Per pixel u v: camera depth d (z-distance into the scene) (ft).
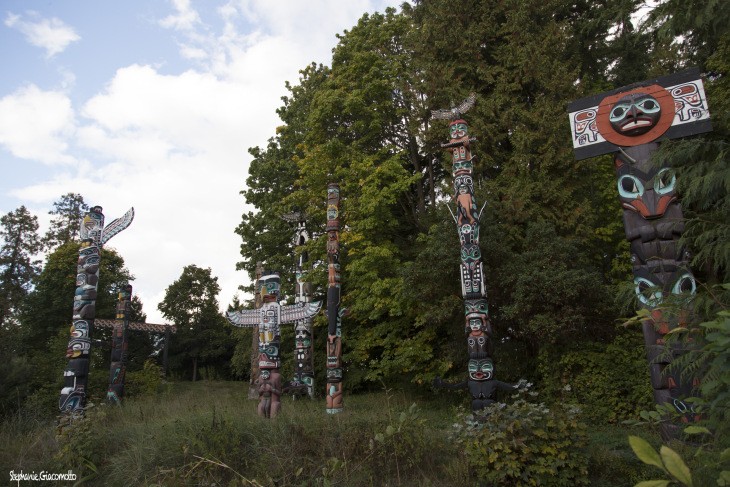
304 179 57.16
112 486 22.56
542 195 45.65
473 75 53.62
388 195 51.75
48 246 97.04
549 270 36.58
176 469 21.61
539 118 47.03
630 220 27.07
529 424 20.39
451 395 45.70
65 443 25.11
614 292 35.91
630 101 27.76
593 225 49.62
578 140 29.04
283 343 65.41
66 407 38.52
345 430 24.06
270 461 22.35
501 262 40.98
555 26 50.44
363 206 51.57
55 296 83.10
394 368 48.98
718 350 8.34
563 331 34.22
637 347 33.58
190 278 128.06
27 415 33.94
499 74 52.85
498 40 54.75
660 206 26.07
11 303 86.63
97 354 65.98
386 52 62.18
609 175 50.90
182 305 125.59
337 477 21.17
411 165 65.46
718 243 16.14
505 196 46.62
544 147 46.19
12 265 94.43
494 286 40.34
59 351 57.31
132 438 25.81
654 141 27.02
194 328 124.06
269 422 25.48
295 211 61.62
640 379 31.89
